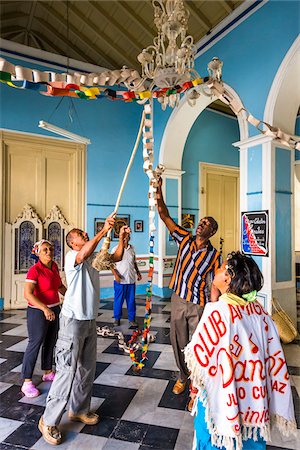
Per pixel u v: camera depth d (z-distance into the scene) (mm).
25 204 5973
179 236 2832
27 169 5992
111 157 6773
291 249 4383
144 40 6086
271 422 1375
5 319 5148
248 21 4613
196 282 2615
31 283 2789
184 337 2721
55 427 2172
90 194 6527
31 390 2777
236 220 8352
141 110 7168
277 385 1374
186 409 2557
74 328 2164
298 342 4086
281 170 4301
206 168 7742
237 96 4742
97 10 5566
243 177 4566
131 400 2693
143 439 2188
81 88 1689
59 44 6465
